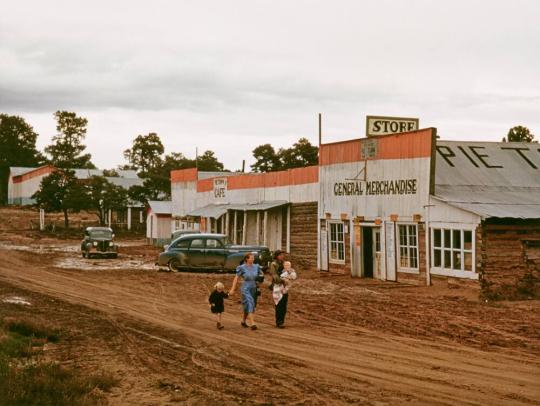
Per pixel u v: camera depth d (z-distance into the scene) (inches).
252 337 631.8
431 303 854.5
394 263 1129.4
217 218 1780.3
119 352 568.7
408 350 558.3
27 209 3964.1
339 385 446.3
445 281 1010.1
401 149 1115.9
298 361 523.2
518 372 474.9
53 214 3715.6
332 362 517.3
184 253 1322.6
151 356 552.1
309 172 1438.2
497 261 932.6
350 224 1253.1
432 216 1038.4
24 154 5821.9
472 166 1165.1
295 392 430.9
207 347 586.6
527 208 987.9
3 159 5689.0
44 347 589.3
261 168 3164.4
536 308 802.2
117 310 823.1
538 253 954.1
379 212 1170.6
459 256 983.0
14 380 436.5
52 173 3139.8
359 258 1224.8
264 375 480.4
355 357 533.6
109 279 1199.6
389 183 1145.4
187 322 728.3
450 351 551.5
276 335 640.4
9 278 1198.9
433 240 1039.6
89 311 812.6
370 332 649.6
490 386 435.8
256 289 686.5
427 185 1051.9
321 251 1365.7
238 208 1678.2
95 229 1754.4
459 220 974.4
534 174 1179.9
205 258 1315.2
